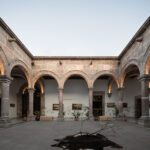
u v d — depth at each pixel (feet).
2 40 54.44
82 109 99.19
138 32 60.08
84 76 85.97
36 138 39.60
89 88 85.46
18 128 56.29
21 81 101.35
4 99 57.31
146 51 56.29
